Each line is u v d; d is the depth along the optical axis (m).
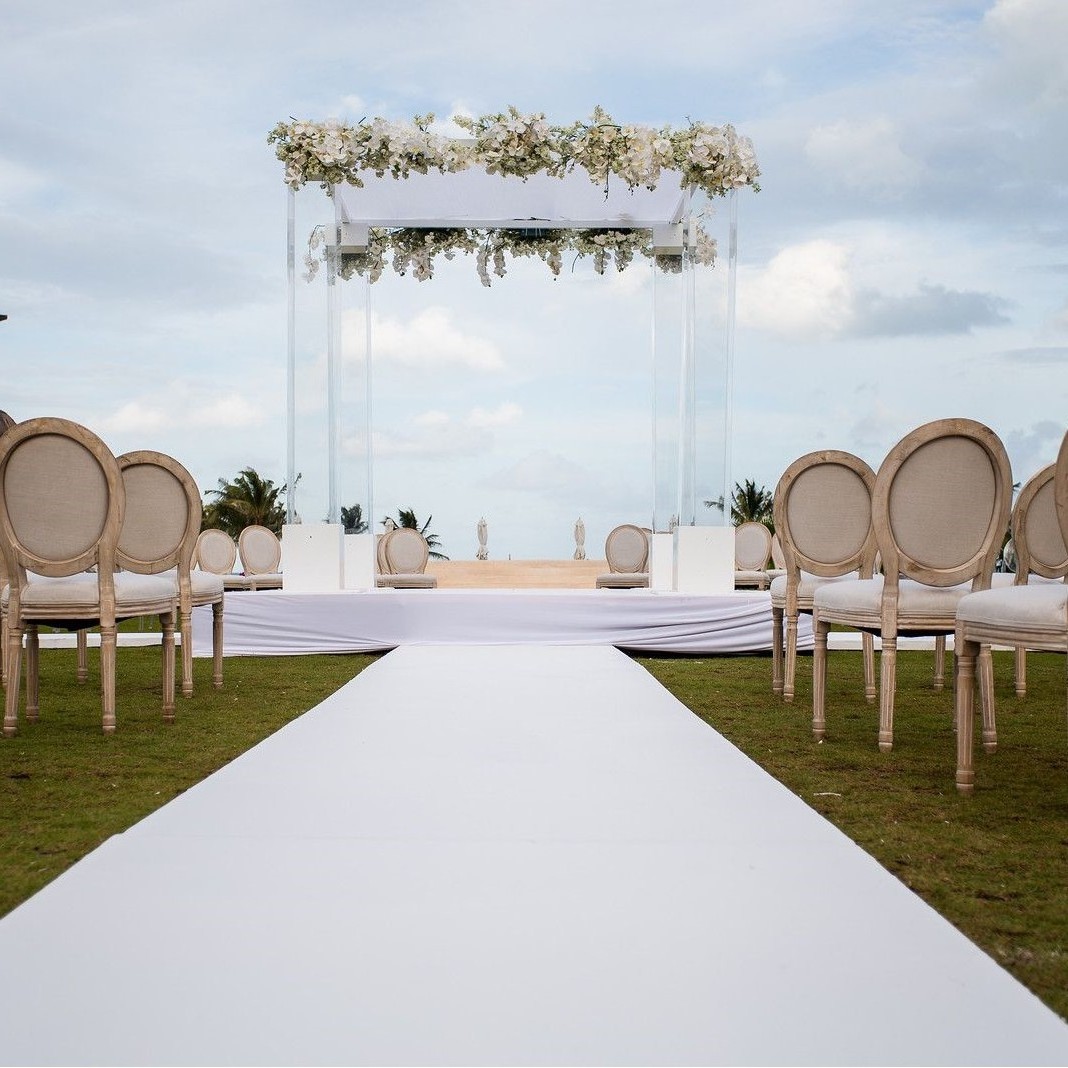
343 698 4.45
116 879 1.99
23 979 1.56
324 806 2.57
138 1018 1.44
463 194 7.91
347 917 1.80
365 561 7.65
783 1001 1.49
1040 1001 1.51
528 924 1.77
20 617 3.99
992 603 2.93
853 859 2.13
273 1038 1.38
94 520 3.94
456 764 3.08
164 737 3.98
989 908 2.09
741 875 2.03
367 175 7.48
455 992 1.51
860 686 5.66
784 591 5.08
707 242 7.06
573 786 2.79
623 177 7.07
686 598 7.01
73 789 3.10
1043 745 3.90
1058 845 2.53
